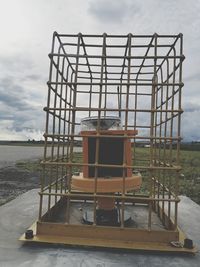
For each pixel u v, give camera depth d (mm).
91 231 2971
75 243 2828
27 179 13469
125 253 2758
